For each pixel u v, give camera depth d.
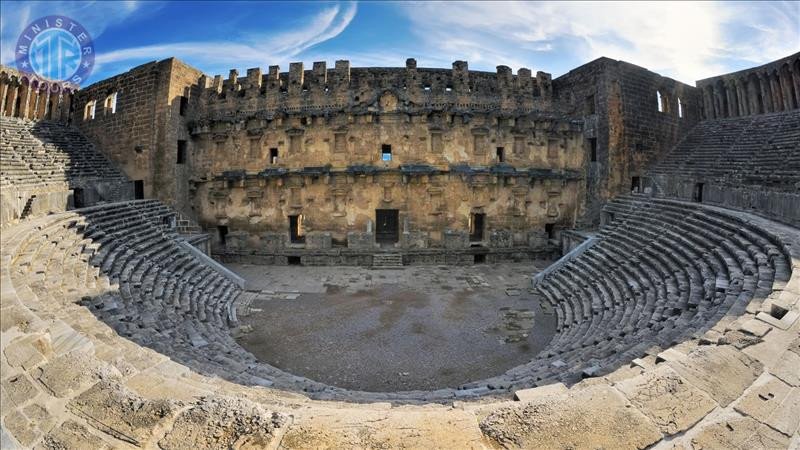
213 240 32.19
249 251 31.12
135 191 31.36
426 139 30.48
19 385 6.17
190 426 5.16
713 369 6.38
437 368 14.41
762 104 32.16
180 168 31.38
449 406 7.53
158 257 20.83
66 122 35.62
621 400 5.56
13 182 21.44
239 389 7.59
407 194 30.53
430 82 30.72
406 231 30.55
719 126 33.81
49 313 9.23
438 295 22.84
